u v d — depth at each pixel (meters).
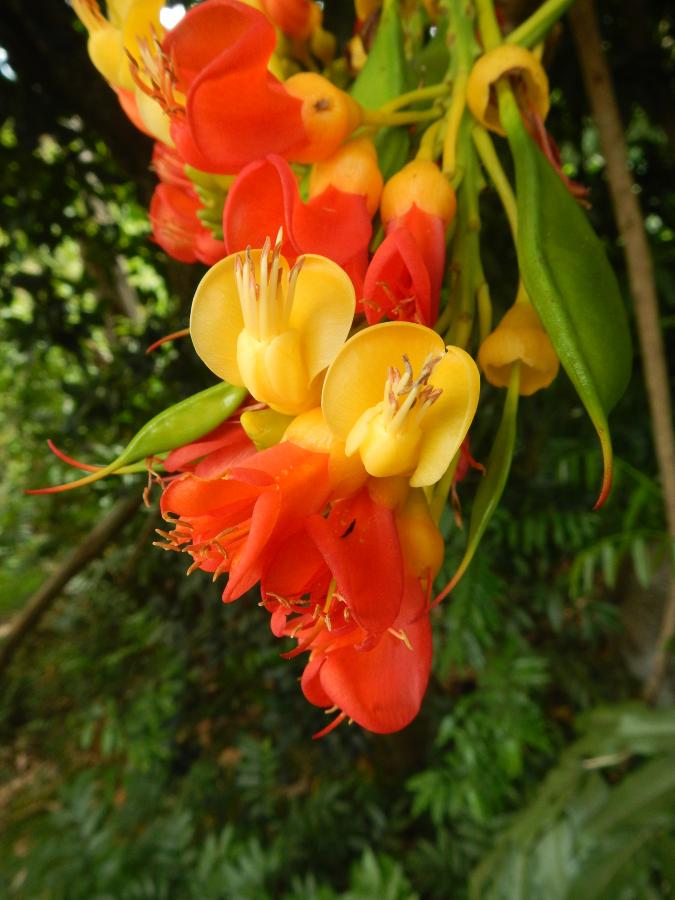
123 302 0.74
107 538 0.55
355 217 0.12
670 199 0.51
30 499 1.00
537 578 0.56
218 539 0.11
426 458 0.10
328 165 0.13
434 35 0.16
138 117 0.14
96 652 0.80
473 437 0.40
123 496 0.55
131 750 0.71
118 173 0.55
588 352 0.11
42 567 1.10
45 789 0.85
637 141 0.49
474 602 0.44
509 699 0.53
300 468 0.10
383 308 0.11
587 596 0.59
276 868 0.56
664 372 0.24
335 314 0.11
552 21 0.14
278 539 0.10
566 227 0.12
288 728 0.67
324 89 0.12
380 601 0.10
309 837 0.62
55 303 0.56
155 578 0.66
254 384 0.11
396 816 0.65
